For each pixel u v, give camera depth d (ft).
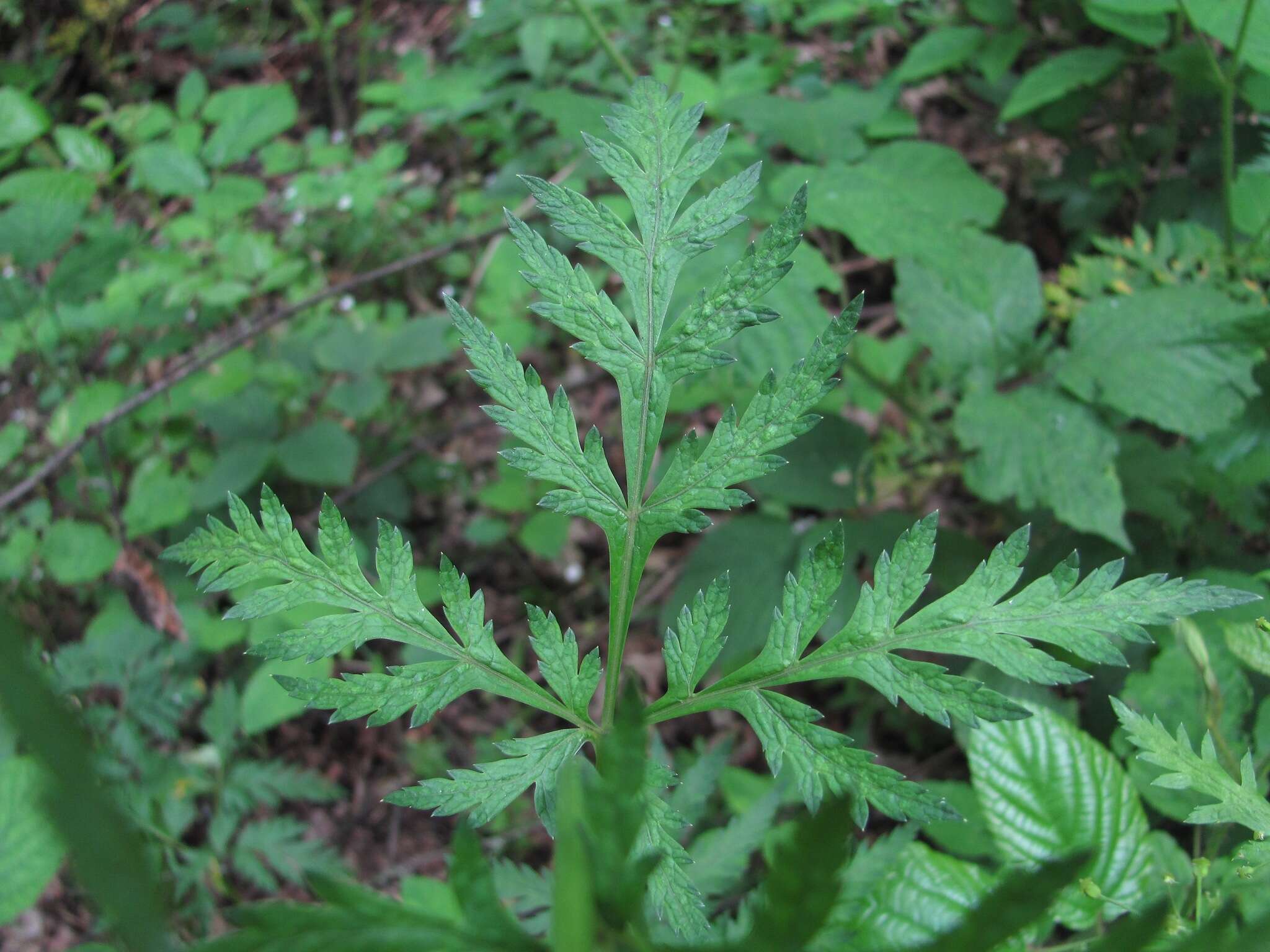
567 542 11.81
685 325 2.92
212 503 10.91
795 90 12.64
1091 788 3.91
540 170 13.33
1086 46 9.89
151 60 18.75
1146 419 6.44
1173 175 9.96
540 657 2.77
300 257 14.33
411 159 16.40
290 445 11.12
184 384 12.06
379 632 2.68
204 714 7.83
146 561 9.33
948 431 9.50
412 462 12.42
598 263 12.82
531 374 2.85
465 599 2.74
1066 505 6.46
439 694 2.67
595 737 2.75
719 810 7.59
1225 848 4.08
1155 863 3.87
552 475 2.86
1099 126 11.44
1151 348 6.59
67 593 10.94
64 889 8.50
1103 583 2.52
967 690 2.52
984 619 2.57
